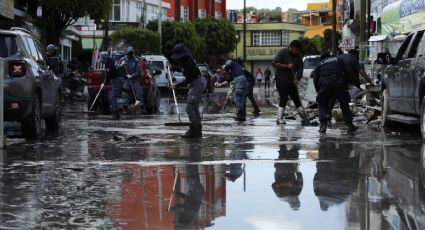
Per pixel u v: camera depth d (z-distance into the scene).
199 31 70.06
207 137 12.77
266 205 6.51
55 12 30.38
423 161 9.36
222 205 6.51
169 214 6.13
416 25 17.86
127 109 20.23
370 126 15.27
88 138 12.67
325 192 7.14
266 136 12.95
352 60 13.62
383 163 9.19
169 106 26.50
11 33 11.72
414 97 12.32
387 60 14.12
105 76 20.06
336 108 17.33
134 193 7.07
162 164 9.11
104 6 30.84
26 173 8.30
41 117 12.91
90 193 7.05
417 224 5.73
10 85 11.38
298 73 15.72
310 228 5.64
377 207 6.39
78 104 27.98
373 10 32.81
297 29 96.25
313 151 10.48
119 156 9.95
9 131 13.80
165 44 59.09
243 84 17.47
